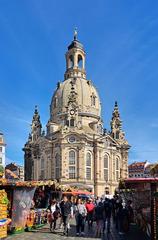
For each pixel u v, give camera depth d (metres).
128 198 49.19
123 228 33.41
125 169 130.88
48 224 42.53
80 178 112.50
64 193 63.41
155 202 24.86
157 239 24.39
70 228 39.88
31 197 34.09
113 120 137.00
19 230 33.06
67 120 118.62
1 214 28.67
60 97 131.50
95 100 132.88
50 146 118.69
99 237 31.39
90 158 117.38
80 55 142.00
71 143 114.31
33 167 127.75
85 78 139.88
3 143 143.38
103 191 117.06
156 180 26.52
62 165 112.94
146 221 29.89
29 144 135.12
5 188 32.56
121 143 132.25
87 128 123.56
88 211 38.38
